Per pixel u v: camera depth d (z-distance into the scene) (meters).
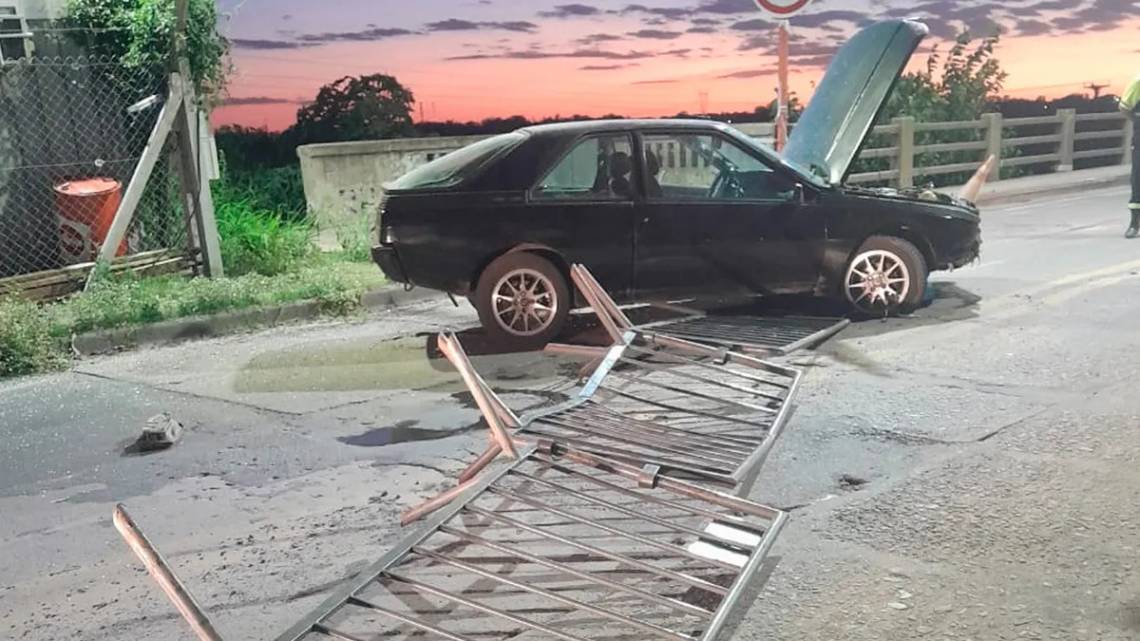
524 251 7.11
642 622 3.03
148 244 9.94
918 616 3.20
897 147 15.52
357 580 3.20
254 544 4.02
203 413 5.94
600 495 4.37
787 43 9.75
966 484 4.25
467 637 3.22
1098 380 5.64
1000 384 5.68
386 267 7.05
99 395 6.46
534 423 4.85
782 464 4.61
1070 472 4.32
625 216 7.13
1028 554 3.59
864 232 7.44
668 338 6.13
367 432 5.41
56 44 9.36
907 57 8.31
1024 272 9.05
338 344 7.63
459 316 8.55
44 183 9.33
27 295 8.51
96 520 4.40
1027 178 17.38
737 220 7.29
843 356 6.47
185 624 3.40
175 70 9.51
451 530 3.52
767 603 3.34
